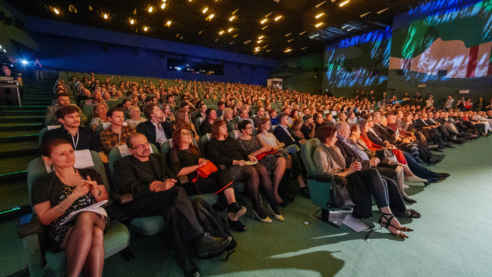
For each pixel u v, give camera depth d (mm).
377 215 2277
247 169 2166
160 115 2996
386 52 15219
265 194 2219
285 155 2633
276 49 21766
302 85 24156
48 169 1387
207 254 1521
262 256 1637
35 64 13461
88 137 2312
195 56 21016
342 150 2484
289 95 15773
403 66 13562
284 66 25625
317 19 13633
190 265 1486
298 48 21312
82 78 11977
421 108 12242
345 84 18406
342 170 2180
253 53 23656
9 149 2904
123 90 9578
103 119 3041
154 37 18359
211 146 2469
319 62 22391
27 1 11602
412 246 1764
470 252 1689
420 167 3096
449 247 1748
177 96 8805
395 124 4359
